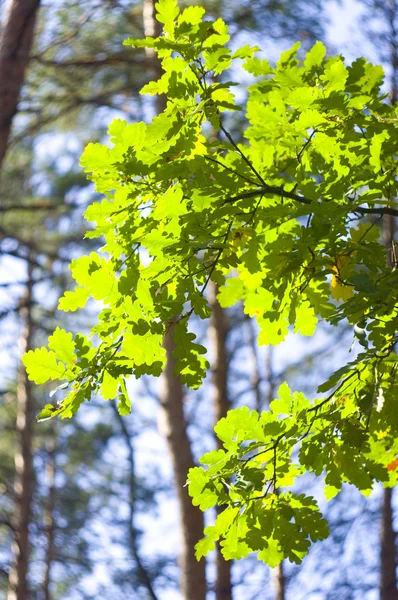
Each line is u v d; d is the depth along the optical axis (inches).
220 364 397.1
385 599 412.2
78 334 87.7
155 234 86.6
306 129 98.0
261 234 98.5
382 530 421.7
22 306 385.7
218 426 93.6
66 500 590.9
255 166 103.7
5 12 272.4
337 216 87.3
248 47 91.0
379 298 83.5
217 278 89.9
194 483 92.4
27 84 316.8
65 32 322.0
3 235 343.0
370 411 90.5
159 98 333.1
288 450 95.8
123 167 89.8
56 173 419.8
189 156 92.9
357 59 97.7
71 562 559.8
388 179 101.3
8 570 509.4
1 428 556.4
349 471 94.7
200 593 311.6
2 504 533.0
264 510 91.2
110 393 89.6
